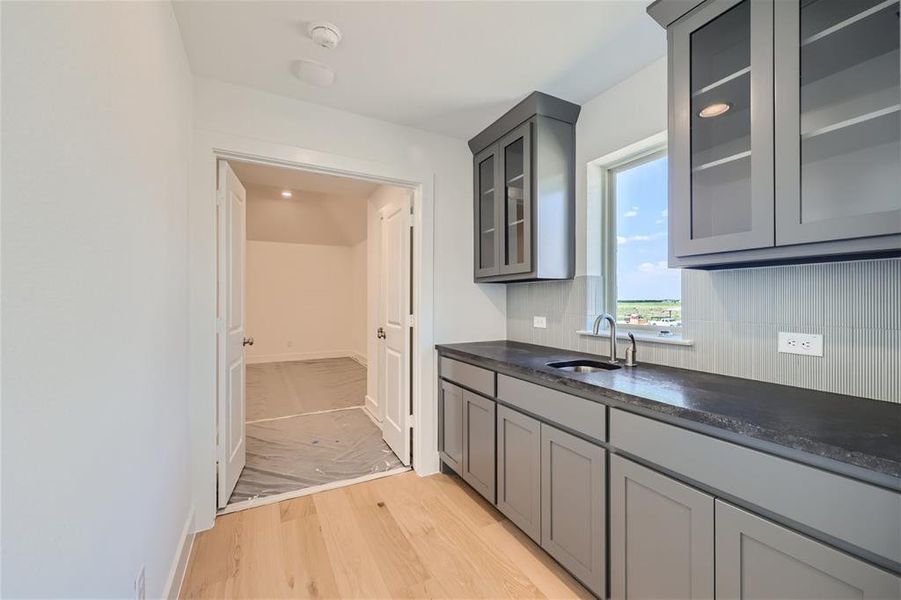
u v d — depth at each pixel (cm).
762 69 119
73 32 72
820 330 133
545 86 206
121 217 96
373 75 195
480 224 273
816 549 86
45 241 64
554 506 163
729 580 102
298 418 376
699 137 141
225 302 214
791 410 109
